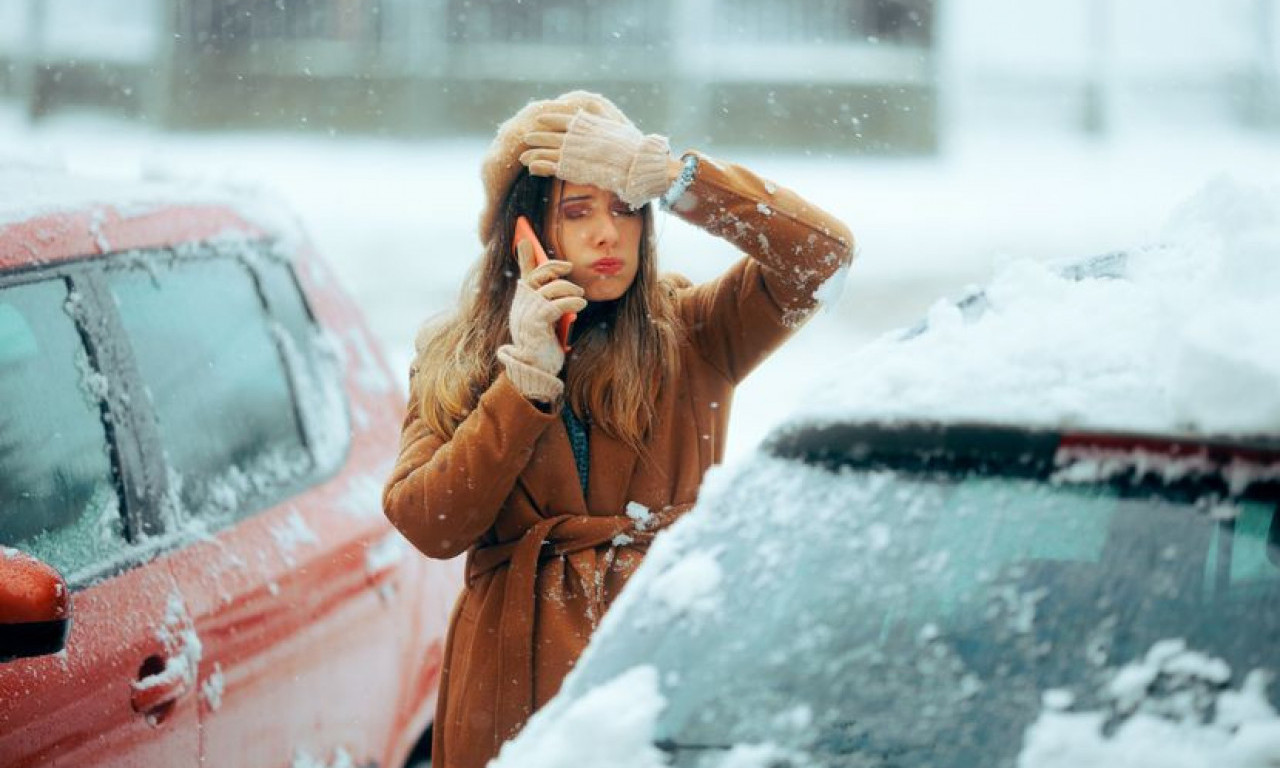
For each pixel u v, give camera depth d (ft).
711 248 75.77
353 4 113.91
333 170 102.27
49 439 18.65
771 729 11.88
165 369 20.61
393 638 21.84
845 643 12.16
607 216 16.92
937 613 12.10
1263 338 11.87
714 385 17.97
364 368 24.41
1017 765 11.14
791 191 17.48
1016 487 12.50
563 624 16.85
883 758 11.50
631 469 17.34
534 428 16.35
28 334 19.01
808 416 13.48
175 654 18.35
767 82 113.19
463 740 17.12
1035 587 11.97
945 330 13.67
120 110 114.62
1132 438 12.17
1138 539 11.90
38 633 14.93
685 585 12.91
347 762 20.54
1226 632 11.34
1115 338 12.97
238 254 22.98
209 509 20.17
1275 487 11.71
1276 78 131.44
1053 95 127.13
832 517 12.91
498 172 17.20
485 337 17.31
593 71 113.50
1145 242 14.64
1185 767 10.75
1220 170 14.17
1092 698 11.31
